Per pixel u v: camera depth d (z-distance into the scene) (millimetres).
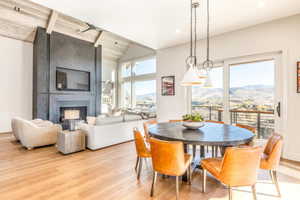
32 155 3252
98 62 7004
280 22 3178
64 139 3250
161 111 5266
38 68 5273
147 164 2871
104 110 8250
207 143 1755
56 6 2830
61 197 1899
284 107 3113
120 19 3297
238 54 3699
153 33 4020
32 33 5457
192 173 2529
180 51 4801
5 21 4840
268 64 3371
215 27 3615
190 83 2508
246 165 1537
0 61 5227
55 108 5660
